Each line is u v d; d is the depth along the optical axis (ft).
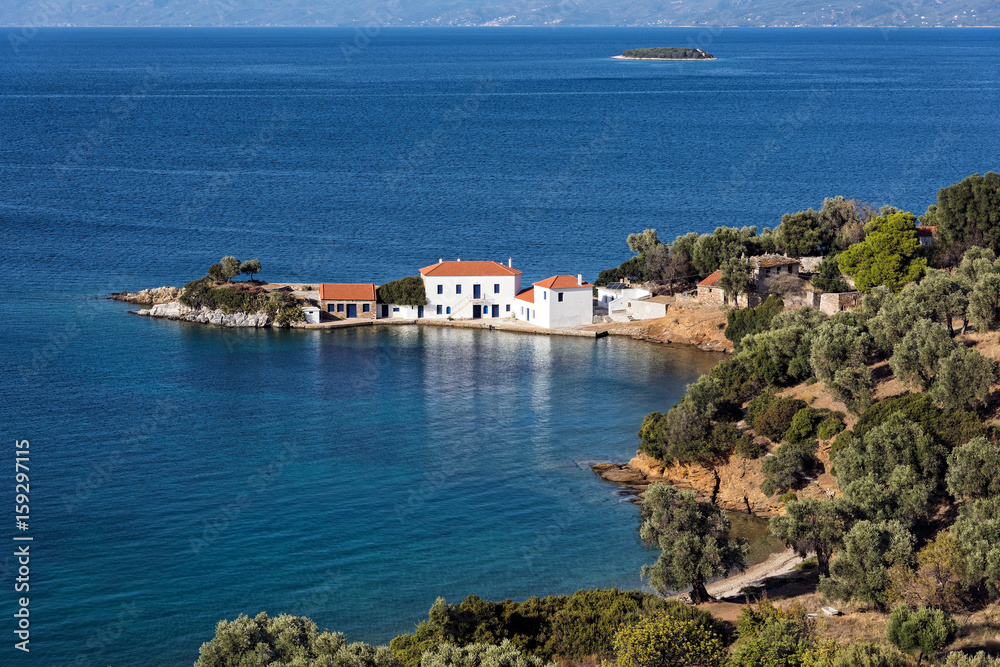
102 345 426.10
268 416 339.98
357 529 256.93
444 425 332.80
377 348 428.97
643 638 172.96
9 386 367.86
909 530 228.22
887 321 302.86
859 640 171.94
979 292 298.56
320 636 170.81
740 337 398.01
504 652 168.55
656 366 399.85
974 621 189.67
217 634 171.22
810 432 278.87
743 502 273.95
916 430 246.68
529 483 287.28
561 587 229.66
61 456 301.43
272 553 243.60
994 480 226.79
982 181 433.07
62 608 217.77
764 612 193.57
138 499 272.10
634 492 282.15
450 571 236.02
